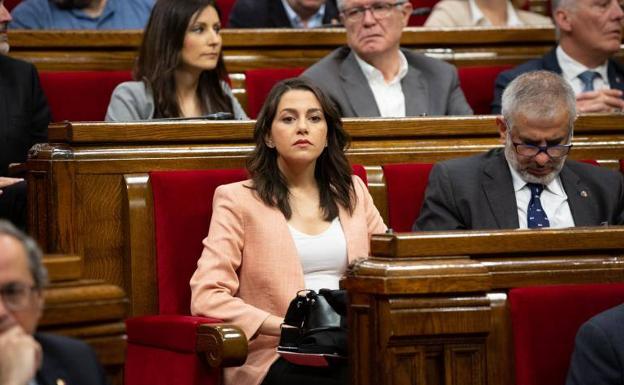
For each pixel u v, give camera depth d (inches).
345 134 256.7
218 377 221.9
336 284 247.4
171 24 302.4
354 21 328.5
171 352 226.5
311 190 253.4
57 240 251.6
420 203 276.4
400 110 331.3
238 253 242.8
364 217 256.4
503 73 356.8
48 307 162.7
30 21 374.9
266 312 237.9
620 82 364.5
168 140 261.4
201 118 275.9
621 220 268.2
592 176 270.1
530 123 254.5
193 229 252.7
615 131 298.0
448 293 187.9
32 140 317.1
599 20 353.4
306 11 409.4
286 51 372.2
